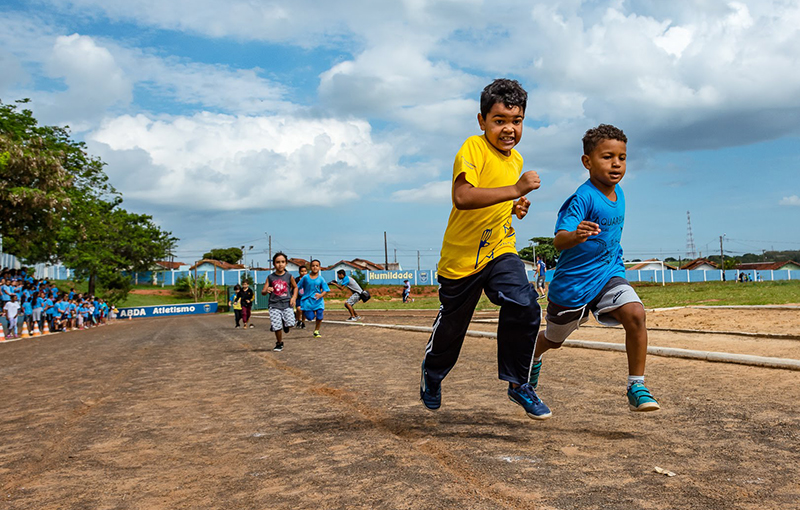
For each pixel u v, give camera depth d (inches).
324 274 3567.9
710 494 94.2
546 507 90.0
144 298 2918.3
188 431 158.4
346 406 183.2
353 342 428.1
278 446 137.0
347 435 143.8
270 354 369.4
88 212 1819.6
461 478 106.0
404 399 190.2
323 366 290.5
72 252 1782.7
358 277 2628.0
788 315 425.7
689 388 191.3
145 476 118.1
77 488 112.2
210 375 279.3
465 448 126.2
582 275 143.7
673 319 451.5
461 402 181.2
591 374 225.9
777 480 100.4
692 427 140.0
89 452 140.2
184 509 98.0
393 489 101.6
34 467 129.0
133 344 550.0
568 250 145.4
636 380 137.2
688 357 255.3
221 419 172.6
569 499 93.1
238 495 103.6
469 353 314.2
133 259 2191.2
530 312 134.6
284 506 96.7
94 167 1733.5
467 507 91.4
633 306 135.4
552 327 152.5
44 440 155.5
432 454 123.0
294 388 225.0
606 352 286.7
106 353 455.2
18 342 756.0
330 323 695.1
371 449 129.3
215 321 1169.4
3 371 353.4
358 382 232.1
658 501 91.5
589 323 435.8
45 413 197.6
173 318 1846.7
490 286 137.6
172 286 3378.4
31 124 1314.0
